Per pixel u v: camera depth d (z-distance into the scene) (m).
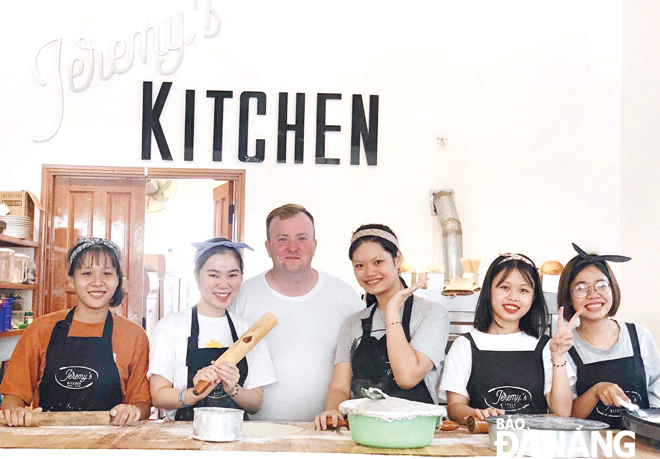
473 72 4.93
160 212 7.60
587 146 4.91
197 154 4.83
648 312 4.36
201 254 2.50
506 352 2.32
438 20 4.96
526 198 4.87
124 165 4.82
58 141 4.82
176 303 7.20
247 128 4.84
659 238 4.23
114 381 2.43
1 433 1.89
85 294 2.44
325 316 2.72
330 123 4.87
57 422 2.02
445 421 2.08
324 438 1.89
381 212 4.82
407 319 2.38
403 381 2.19
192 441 1.80
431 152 4.87
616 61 4.95
